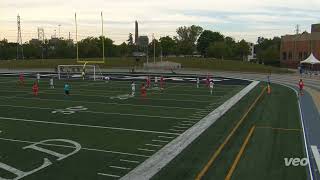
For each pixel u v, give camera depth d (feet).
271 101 105.40
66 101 104.12
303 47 282.15
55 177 43.83
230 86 146.72
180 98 110.73
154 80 166.09
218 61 301.43
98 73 204.95
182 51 416.46
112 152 53.93
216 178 42.78
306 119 78.07
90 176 44.11
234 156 51.16
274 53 325.42
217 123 74.08
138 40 342.23
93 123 74.28
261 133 65.21
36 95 116.57
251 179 42.37
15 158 51.03
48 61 297.33
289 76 205.67
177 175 44.06
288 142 58.85
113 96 114.73
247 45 413.59
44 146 57.11
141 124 73.31
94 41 368.89
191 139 61.16
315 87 147.95
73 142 59.47
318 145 57.06
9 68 260.01
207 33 453.99
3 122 75.05
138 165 48.01
